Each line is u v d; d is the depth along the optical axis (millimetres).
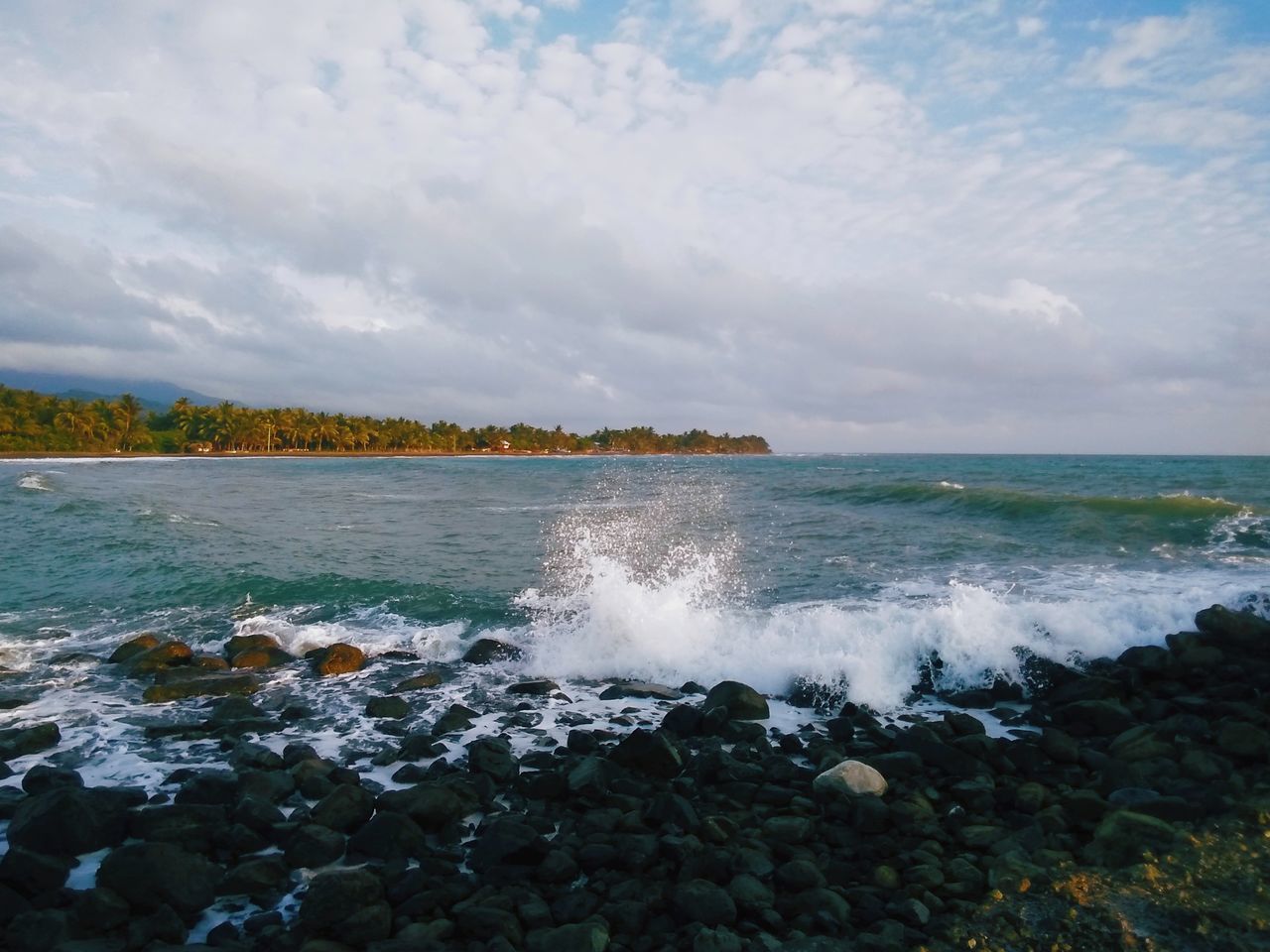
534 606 14047
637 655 11016
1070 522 21312
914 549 18734
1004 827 6281
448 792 6414
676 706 9344
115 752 8086
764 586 15062
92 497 30438
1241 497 28750
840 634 11086
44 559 17531
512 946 4605
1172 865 5301
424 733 8641
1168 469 62719
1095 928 4621
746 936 4848
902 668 10516
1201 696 9539
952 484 38156
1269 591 12281
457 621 13188
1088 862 5555
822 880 5426
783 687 10266
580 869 5637
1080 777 7340
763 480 49344
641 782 7082
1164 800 6195
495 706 9641
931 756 7559
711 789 7035
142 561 17359
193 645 12266
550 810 6594
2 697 9656
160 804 6613
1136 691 9883
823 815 6488
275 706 9695
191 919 5129
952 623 10938
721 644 11188
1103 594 13406
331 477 59188
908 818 6285
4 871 5285
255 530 23484
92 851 5824
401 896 5207
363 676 10852
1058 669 10242
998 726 9117
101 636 12594
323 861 5730
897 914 4949
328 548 20000
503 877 5445
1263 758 7555
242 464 92625
